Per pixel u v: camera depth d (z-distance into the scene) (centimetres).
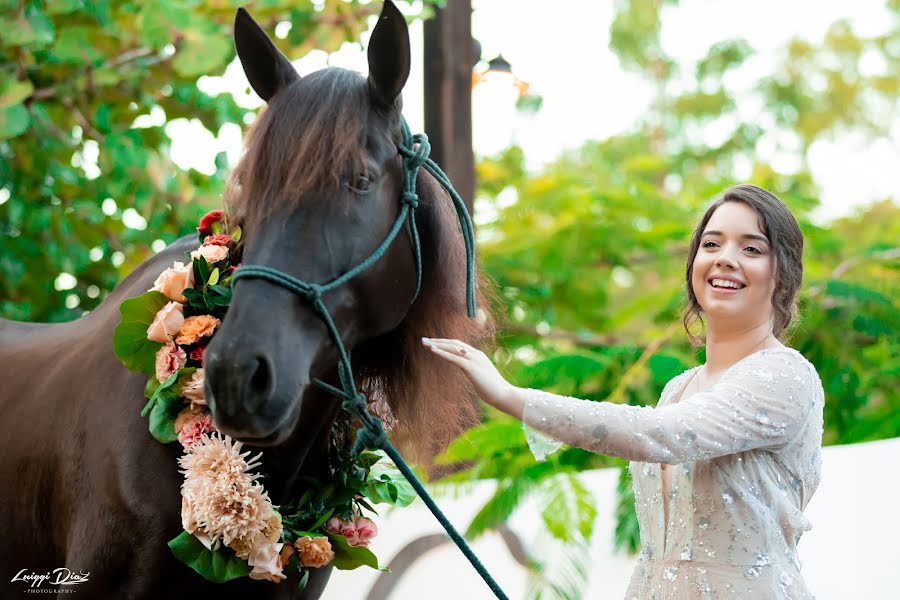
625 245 740
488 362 216
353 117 214
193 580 237
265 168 211
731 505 223
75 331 303
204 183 573
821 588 392
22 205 555
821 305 511
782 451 227
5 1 482
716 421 216
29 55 524
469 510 434
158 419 229
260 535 223
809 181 855
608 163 1358
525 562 419
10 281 556
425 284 246
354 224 213
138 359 237
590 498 367
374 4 521
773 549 222
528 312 730
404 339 252
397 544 446
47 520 263
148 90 557
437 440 270
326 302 210
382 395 264
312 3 527
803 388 226
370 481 263
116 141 517
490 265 728
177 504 231
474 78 627
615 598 385
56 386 272
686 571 225
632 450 211
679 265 753
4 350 321
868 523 396
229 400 190
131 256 559
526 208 767
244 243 219
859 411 509
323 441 252
